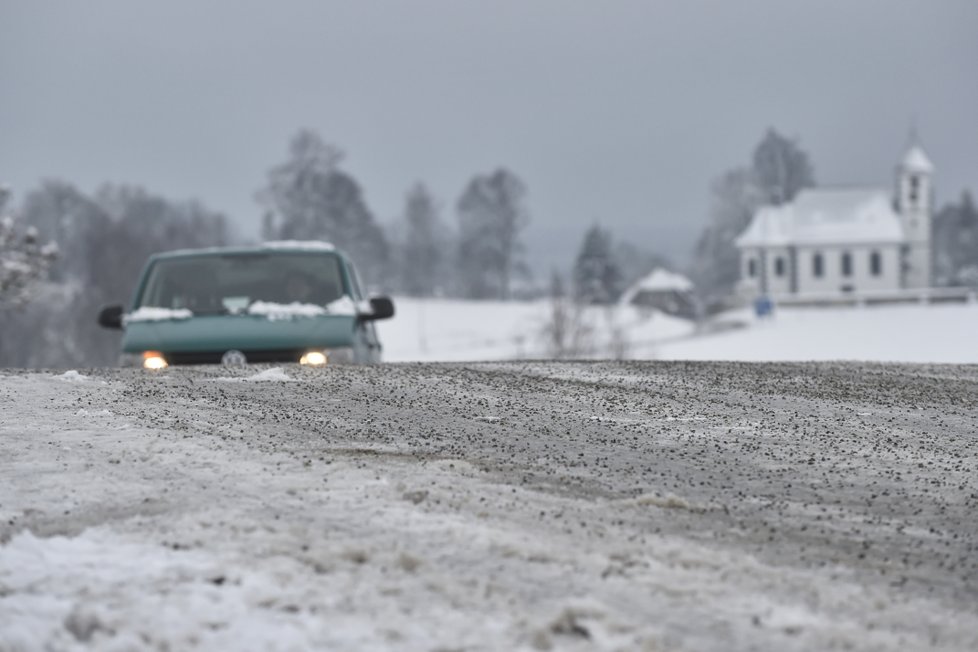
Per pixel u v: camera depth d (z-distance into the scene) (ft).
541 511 62.18
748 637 45.83
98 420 84.94
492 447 79.66
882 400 104.68
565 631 45.34
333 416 89.51
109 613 46.85
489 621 46.14
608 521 61.11
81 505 62.34
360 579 50.44
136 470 69.31
